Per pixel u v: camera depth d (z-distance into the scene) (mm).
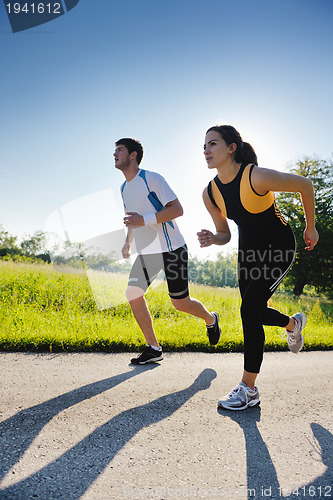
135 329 4238
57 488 1383
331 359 3656
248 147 2477
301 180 2338
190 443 1788
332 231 23266
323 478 1525
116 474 1497
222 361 3352
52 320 4801
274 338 4266
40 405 2145
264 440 1856
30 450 1644
